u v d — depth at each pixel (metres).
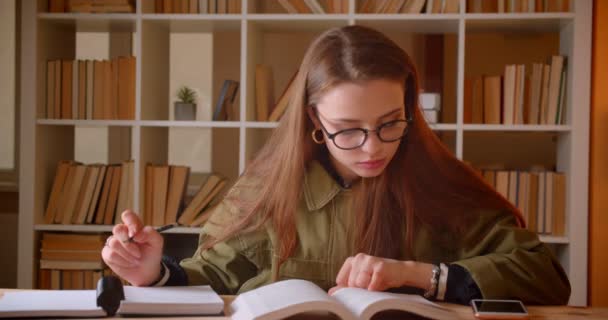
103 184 3.14
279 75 3.56
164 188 3.10
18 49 3.65
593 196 2.95
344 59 1.33
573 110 2.95
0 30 3.64
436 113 3.02
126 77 3.10
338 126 1.33
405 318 1.15
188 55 3.58
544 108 3.02
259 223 1.52
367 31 1.40
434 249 1.49
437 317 1.12
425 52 3.48
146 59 3.12
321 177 1.52
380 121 1.31
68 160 3.45
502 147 3.50
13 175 3.67
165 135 3.47
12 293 1.29
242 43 3.03
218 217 1.59
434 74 3.48
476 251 1.46
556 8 3.01
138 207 3.06
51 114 3.14
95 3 3.08
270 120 3.08
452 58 3.47
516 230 1.45
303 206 1.52
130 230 1.33
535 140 3.48
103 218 3.14
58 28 3.28
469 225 1.47
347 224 1.51
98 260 3.09
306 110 1.46
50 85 3.14
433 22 3.08
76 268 3.10
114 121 3.07
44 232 3.20
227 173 3.60
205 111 3.59
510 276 1.33
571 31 2.98
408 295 1.21
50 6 3.14
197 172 3.60
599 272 2.95
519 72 3.01
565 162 3.04
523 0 3.01
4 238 3.70
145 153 3.14
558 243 3.12
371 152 1.31
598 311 1.24
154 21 3.15
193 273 1.52
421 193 1.47
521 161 3.50
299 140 1.48
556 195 3.01
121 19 3.07
